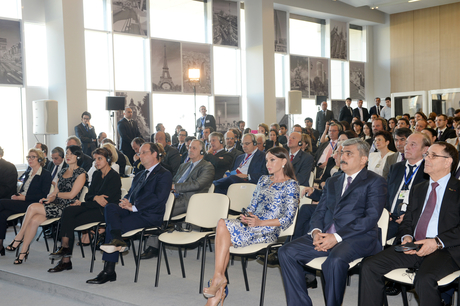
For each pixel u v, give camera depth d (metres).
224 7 13.02
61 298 3.68
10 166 5.41
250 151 5.56
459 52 15.11
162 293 3.51
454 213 2.77
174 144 10.12
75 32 9.79
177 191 4.80
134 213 4.09
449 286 2.78
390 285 3.40
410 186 3.56
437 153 2.84
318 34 15.50
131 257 4.75
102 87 10.95
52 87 9.96
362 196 3.06
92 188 4.63
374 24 16.77
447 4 15.27
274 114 13.16
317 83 15.27
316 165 6.25
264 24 12.84
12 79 9.66
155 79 11.74
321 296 3.38
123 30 11.15
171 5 12.10
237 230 3.24
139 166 6.53
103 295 3.46
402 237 2.94
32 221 4.59
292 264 3.00
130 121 9.72
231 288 3.64
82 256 4.80
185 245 3.63
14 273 4.16
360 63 16.69
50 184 5.35
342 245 2.90
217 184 5.14
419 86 16.06
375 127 5.67
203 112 10.84
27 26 9.89
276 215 3.38
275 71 14.30
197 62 12.55
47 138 10.07
